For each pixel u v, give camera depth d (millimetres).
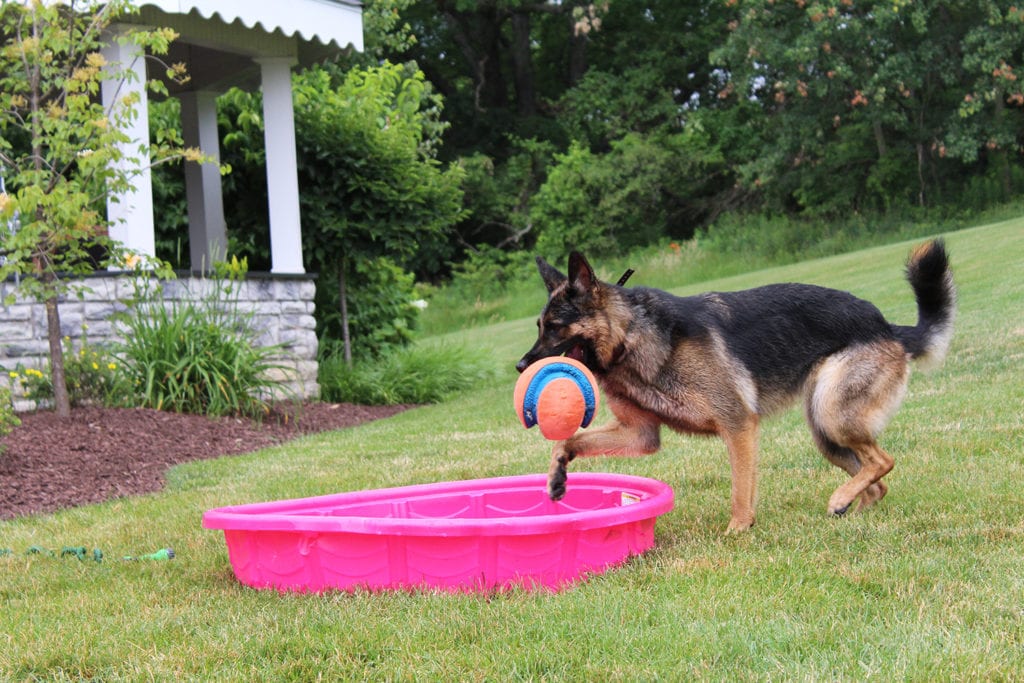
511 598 3656
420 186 11961
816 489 5254
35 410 8320
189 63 11375
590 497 4898
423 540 3770
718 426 4480
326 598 3771
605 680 2828
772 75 27156
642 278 25703
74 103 7430
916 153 26891
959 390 7363
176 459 7539
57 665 3203
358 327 12781
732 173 31469
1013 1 23109
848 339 4797
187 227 12688
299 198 11336
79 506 6180
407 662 3037
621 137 32625
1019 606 3189
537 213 29781
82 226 7480
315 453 7684
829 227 26609
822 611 3283
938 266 4930
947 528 4227
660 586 3682
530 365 4270
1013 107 26234
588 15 32000
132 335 9117
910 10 23359
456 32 34062
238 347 9391
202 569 4453
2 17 7758
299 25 10180
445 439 8070
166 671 3070
